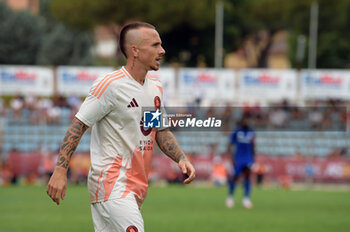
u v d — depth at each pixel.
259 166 96.75
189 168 20.45
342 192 85.50
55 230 43.81
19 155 93.69
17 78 116.69
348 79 121.25
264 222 50.34
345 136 113.38
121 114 19.39
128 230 18.92
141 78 19.91
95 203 19.69
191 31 193.12
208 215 54.97
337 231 45.31
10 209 57.72
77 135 19.08
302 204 67.12
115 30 193.38
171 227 46.03
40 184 90.31
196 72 117.75
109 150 19.52
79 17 182.25
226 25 196.88
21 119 113.38
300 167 100.12
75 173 90.69
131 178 19.64
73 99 116.69
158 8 176.75
